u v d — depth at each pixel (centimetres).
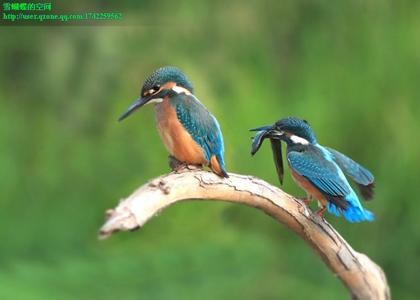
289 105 1497
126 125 1439
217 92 1484
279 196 632
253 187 611
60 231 1415
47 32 1603
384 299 682
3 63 1638
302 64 1541
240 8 1575
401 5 1498
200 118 688
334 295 1332
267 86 1506
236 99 1443
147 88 701
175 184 561
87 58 1573
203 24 1577
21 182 1495
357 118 1482
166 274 1262
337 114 1480
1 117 1547
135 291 1224
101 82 1549
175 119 688
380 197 1439
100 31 1566
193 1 1577
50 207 1454
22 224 1427
